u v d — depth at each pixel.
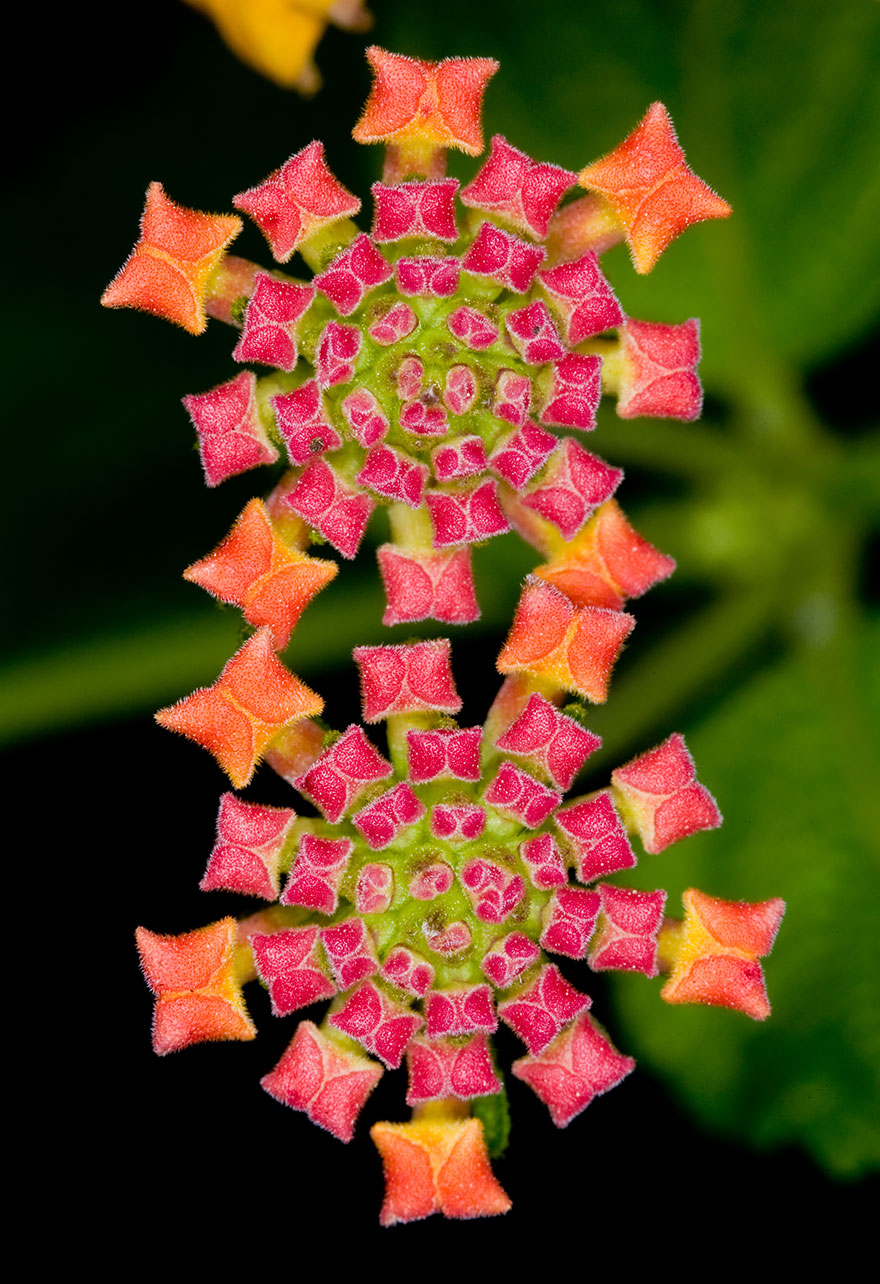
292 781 0.17
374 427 0.16
